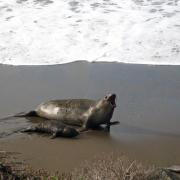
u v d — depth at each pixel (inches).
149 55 860.0
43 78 740.0
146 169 312.5
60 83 714.2
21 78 735.1
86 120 526.0
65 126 489.1
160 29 943.7
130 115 577.3
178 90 687.7
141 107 609.3
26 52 863.7
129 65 822.5
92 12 1009.5
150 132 514.0
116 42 906.7
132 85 711.1
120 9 1024.9
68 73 771.4
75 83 717.3
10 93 657.0
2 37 911.0
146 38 915.4
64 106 551.8
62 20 978.7
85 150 441.4
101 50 882.1
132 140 483.5
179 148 459.8
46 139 472.1
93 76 756.0
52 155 420.5
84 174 261.3
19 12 1004.6
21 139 469.4
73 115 540.4
